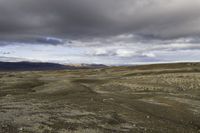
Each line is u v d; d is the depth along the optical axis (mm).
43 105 29078
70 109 26719
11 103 30656
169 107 31500
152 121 23562
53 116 22844
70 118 22391
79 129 18938
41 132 17438
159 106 31906
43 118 21797
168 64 160375
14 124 19016
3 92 49344
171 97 40031
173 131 20828
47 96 40812
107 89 57594
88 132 18328
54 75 144250
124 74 104688
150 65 164500
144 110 29328
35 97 38719
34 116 22422
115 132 18891
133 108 30016
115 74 115125
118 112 26250
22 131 17219
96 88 60250
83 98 36750
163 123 23234
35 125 19203
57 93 48125
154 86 56625
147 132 19734
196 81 58531
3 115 22172
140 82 64562
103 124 20953
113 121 22219
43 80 85438
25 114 23141
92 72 157875
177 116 27016
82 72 166125
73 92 50000
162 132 20172
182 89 51344
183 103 34406
